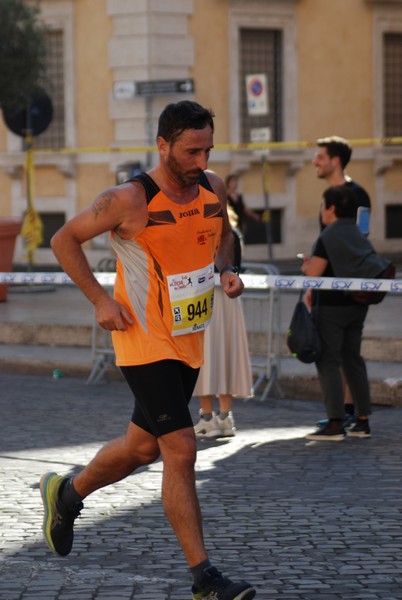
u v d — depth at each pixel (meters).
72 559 10.18
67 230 8.86
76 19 41.03
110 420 17.03
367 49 43.66
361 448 15.00
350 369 15.65
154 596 9.17
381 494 12.49
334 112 43.22
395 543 10.66
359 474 13.48
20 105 34.59
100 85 40.91
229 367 15.70
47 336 23.86
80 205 41.66
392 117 44.62
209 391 15.58
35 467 13.81
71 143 41.44
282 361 20.77
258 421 17.12
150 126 39.78
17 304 28.19
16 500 12.21
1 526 11.23
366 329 21.80
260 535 10.92
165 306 8.92
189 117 8.59
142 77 40.09
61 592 9.28
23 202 42.59
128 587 9.41
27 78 34.41
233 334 15.73
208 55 40.75
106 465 9.30
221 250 9.78
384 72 44.25
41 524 11.30
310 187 42.88
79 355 22.44
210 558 10.19
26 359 22.17
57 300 29.14
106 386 20.59
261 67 42.06
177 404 8.82
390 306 25.84
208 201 9.05
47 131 42.12
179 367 9.04
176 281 8.92
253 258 41.72
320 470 13.70
